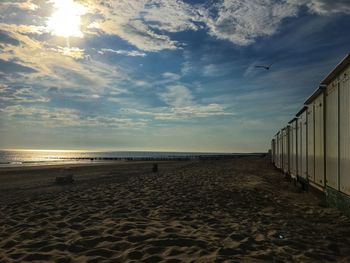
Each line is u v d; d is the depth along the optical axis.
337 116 7.61
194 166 32.78
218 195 11.12
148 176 20.09
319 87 9.06
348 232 6.40
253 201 10.25
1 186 17.81
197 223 7.11
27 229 6.73
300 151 13.45
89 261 4.71
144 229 6.41
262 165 34.28
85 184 17.12
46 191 14.66
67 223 7.17
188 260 4.63
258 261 4.60
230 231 6.36
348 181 6.81
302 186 13.09
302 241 5.74
